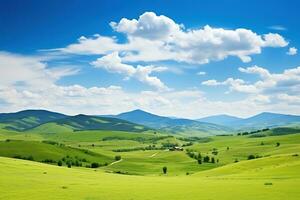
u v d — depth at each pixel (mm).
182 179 99688
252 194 58125
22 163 120625
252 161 134000
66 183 80312
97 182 85125
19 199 57938
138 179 100562
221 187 69875
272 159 128125
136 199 57656
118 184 80812
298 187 63250
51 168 117250
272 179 81750
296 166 99188
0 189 68750
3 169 98938
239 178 91625
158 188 72000
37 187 72250
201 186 74000
